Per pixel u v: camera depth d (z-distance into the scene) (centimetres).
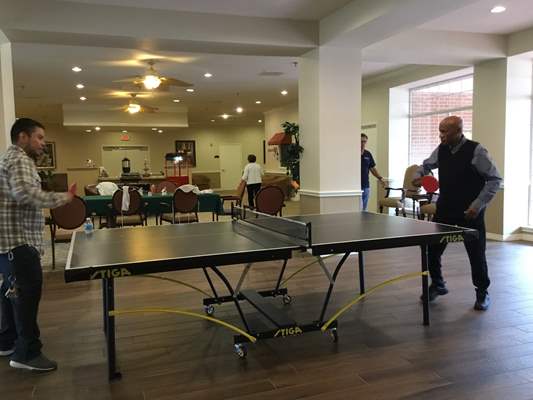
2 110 458
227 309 368
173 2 470
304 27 545
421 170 405
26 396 239
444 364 266
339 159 573
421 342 297
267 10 505
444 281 411
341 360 275
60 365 274
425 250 324
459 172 356
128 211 643
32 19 450
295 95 1109
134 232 333
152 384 250
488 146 664
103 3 466
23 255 252
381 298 388
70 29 462
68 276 217
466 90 773
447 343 295
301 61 596
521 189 654
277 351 289
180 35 499
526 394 231
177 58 712
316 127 568
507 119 636
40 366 265
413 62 657
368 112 952
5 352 287
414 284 427
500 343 293
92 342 308
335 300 384
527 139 652
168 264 234
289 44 541
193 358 282
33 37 478
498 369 259
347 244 271
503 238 648
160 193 778
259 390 242
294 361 275
